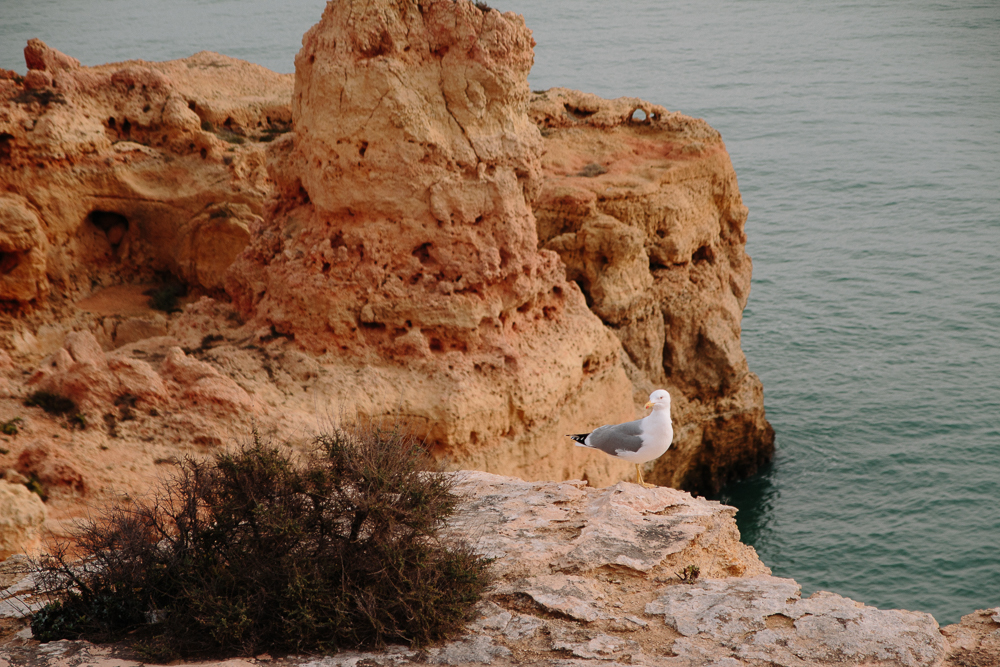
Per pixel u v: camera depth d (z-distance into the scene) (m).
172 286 36.91
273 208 27.31
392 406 23.95
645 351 41.38
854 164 102.06
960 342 59.78
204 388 21.56
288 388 23.70
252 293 27.09
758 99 139.25
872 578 36.62
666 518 11.84
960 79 146.75
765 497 43.53
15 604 10.57
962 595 35.31
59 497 18.30
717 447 44.69
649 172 41.75
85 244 35.94
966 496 42.00
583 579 10.55
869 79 150.00
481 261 24.83
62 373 21.38
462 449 24.59
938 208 87.06
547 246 39.16
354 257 24.92
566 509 12.30
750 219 87.06
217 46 189.38
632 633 9.63
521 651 9.35
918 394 52.44
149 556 10.20
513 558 10.91
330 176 24.56
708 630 9.59
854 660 9.07
